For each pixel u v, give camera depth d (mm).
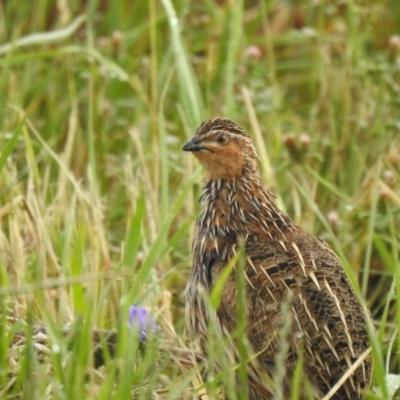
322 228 13539
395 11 17781
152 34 15102
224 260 10492
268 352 9938
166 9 14289
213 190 11102
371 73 15656
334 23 17156
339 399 9750
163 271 12055
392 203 13258
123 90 16281
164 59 15633
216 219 10922
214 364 10156
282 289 10039
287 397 9938
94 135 14672
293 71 17266
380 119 14820
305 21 17625
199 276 10695
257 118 15430
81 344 9219
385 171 14242
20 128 11328
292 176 13320
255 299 10078
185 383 9312
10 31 17062
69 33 15078
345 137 14773
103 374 10195
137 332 9383
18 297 11234
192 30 17406
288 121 15789
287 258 10258
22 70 16500
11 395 9445
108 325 11461
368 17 17031
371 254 13148
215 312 9938
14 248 11523
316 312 9922
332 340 9836
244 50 16500
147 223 12797
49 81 15852
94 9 15805
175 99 16016
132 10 17469
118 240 13375
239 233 10797
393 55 15461
